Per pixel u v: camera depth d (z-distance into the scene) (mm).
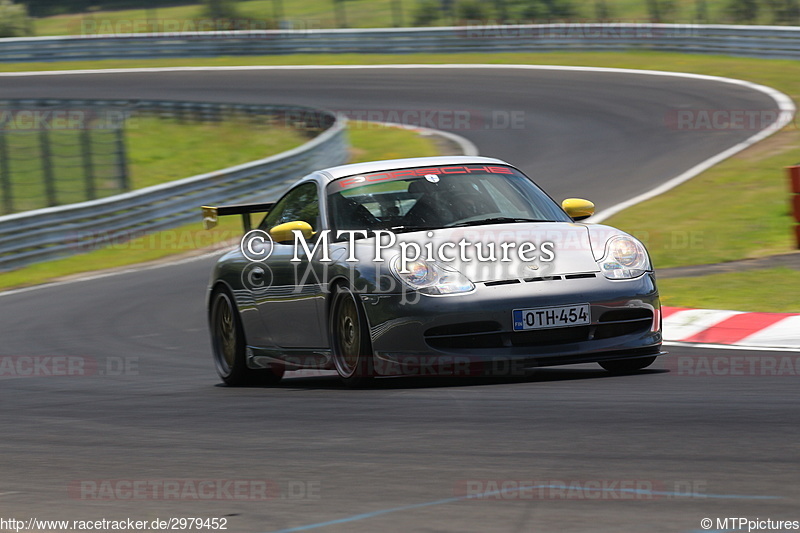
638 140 55656
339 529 7715
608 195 43469
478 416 12148
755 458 9312
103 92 89812
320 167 53656
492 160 17750
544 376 15641
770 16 92125
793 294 22547
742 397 12711
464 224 15867
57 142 75312
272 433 12078
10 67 104562
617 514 7668
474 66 85938
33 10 139500
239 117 75625
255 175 49844
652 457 9547
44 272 39156
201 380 18594
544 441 10531
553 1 104062
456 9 107000
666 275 26500
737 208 36031
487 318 14219
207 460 10789
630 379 14750
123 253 42125
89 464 11047
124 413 14742
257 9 127688
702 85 68875
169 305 28844
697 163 47656
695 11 99625
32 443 12664
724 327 19578
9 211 56031
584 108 66688
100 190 62438
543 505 8039
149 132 77125
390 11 117625
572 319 14453
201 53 100938
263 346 17453
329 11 122312
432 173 16953
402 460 10078
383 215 16047
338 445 11031
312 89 83938
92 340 24516
